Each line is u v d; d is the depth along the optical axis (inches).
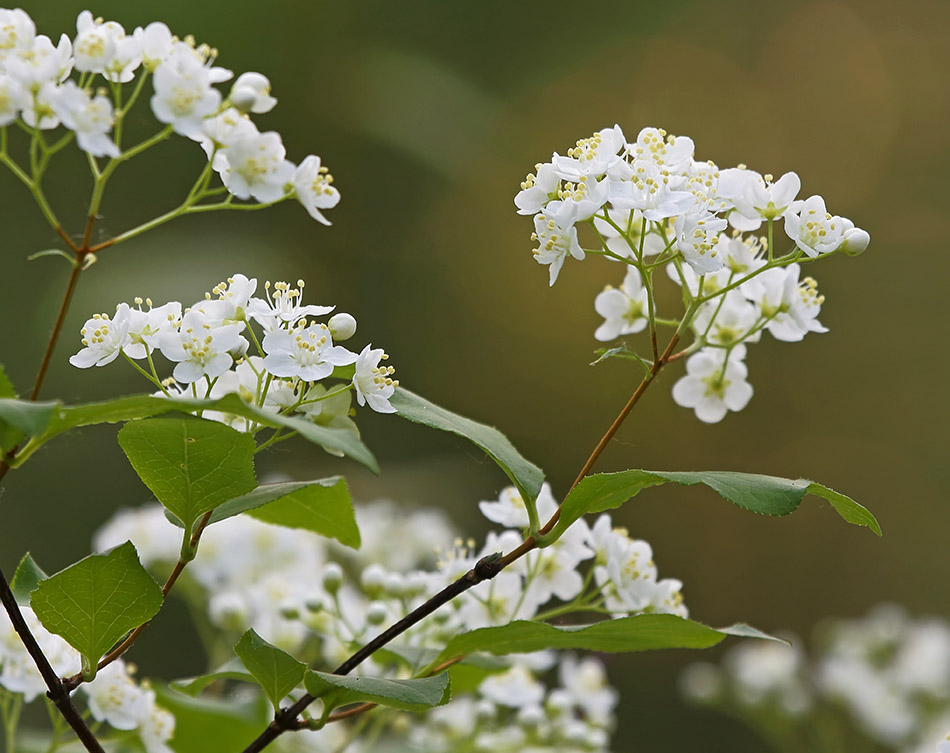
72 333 403.9
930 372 629.0
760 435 617.3
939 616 576.7
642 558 160.6
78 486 416.5
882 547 602.2
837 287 651.5
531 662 216.2
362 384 124.6
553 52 585.6
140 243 451.5
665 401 578.9
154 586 113.3
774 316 143.6
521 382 571.8
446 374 557.0
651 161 128.1
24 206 444.8
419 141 491.8
